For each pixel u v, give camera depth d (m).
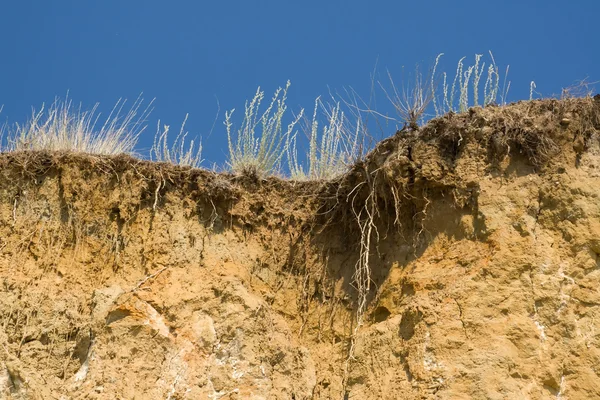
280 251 19.95
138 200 19.56
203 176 20.06
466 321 17.23
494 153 18.61
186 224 19.61
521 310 17.22
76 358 17.94
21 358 17.69
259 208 20.25
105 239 19.27
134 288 18.61
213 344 18.14
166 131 20.52
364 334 18.23
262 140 20.81
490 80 19.77
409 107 19.19
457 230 18.34
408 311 17.77
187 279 18.92
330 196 20.22
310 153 20.89
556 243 17.81
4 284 18.33
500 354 16.80
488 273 17.59
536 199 18.17
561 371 16.77
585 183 18.19
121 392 17.48
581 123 18.70
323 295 19.55
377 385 17.58
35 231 19.09
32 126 20.12
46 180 19.52
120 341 17.97
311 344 19.09
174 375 17.78
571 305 17.22
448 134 18.86
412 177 18.83
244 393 17.75
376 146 19.41
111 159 19.80
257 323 18.42
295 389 18.19
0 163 19.53
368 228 19.62
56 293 18.48
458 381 16.72
